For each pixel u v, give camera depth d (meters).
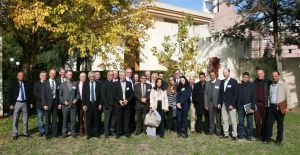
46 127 10.52
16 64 21.47
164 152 8.98
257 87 10.37
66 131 10.75
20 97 10.48
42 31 14.80
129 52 15.21
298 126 12.66
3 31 14.69
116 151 9.09
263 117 10.27
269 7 16.59
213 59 19.36
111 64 14.39
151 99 11.08
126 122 10.96
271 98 9.80
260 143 9.97
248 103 10.34
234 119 10.53
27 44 14.90
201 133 11.59
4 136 10.75
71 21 13.16
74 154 8.74
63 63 24.38
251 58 18.83
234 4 17.47
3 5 12.63
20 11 12.17
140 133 11.47
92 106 10.72
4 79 17.12
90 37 13.26
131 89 11.14
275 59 18.09
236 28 18.05
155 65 21.02
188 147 9.53
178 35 14.73
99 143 9.99
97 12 13.09
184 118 10.95
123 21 14.64
